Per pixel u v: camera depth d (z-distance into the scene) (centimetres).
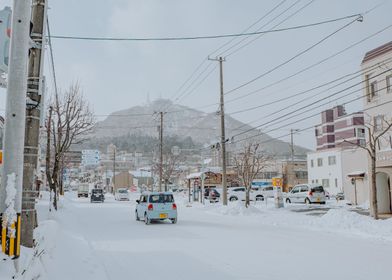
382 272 881
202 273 874
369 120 2656
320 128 8000
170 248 1231
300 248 1238
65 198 5256
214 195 4588
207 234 1609
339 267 937
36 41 816
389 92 2492
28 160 775
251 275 852
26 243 748
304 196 4053
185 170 9275
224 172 3169
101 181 10975
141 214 2188
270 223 2147
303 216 2478
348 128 7006
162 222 2186
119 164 11388
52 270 761
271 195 4834
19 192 552
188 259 1041
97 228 1848
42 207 2889
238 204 2889
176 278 829
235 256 1086
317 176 5891
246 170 3403
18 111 562
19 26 571
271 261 1012
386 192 2734
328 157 5650
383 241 1431
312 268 925
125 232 1681
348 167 4325
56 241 1051
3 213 535
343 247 1266
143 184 9675
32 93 791
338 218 2000
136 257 1073
